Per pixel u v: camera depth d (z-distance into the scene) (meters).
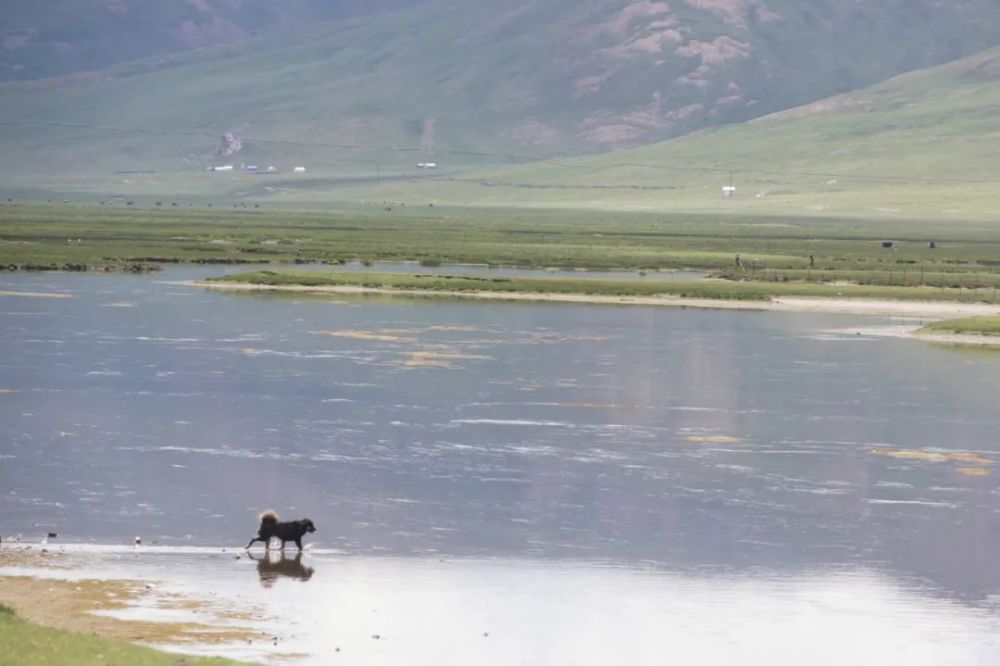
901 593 44.06
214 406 73.31
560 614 41.09
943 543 50.12
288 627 38.91
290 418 70.44
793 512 54.19
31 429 65.88
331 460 61.09
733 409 76.50
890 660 38.03
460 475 58.81
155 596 41.22
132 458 60.38
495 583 43.91
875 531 51.62
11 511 50.97
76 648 32.88
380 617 40.16
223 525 50.00
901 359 98.00
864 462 63.66
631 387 83.00
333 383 81.56
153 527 49.47
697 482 58.75
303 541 48.09
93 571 43.66
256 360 90.00
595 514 52.94
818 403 78.94
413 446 64.44
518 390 80.69
